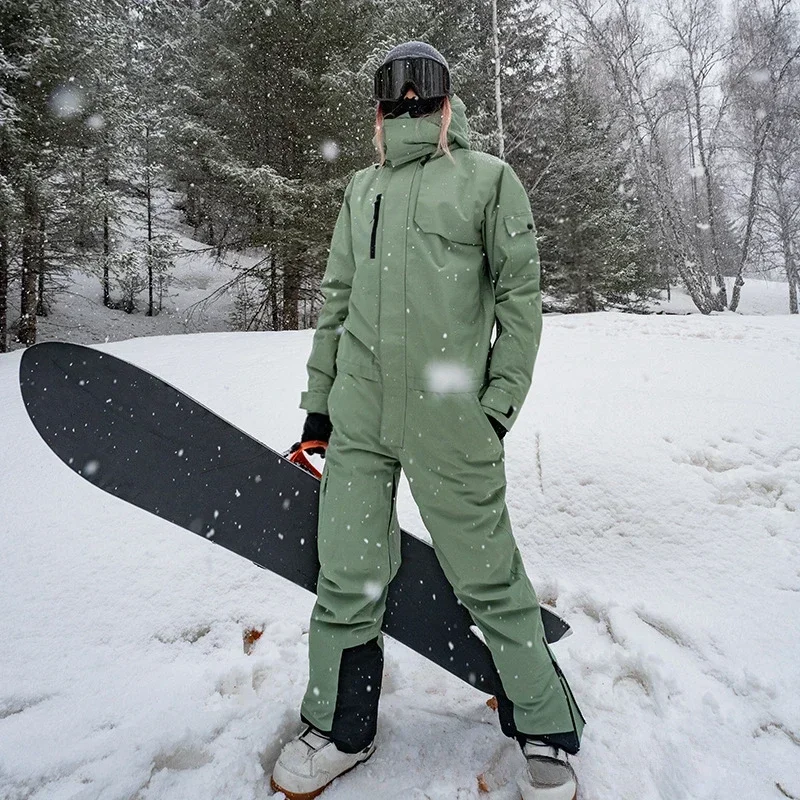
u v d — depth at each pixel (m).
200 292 17.58
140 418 1.50
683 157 20.84
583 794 1.27
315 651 1.30
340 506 1.27
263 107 10.69
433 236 1.22
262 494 1.47
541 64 16.42
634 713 1.53
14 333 13.16
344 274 1.43
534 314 1.25
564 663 1.73
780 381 3.31
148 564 2.02
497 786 1.29
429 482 1.23
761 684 1.58
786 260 19.56
